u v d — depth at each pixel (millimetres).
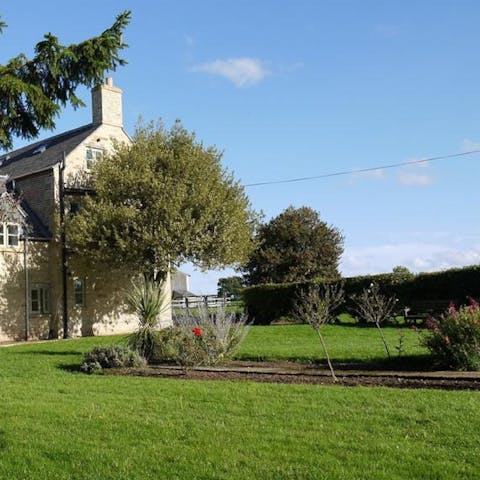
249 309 30172
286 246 54812
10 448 6758
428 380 10516
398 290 26219
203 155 28688
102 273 31172
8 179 31562
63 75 13266
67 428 7516
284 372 12289
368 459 5902
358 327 24922
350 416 7578
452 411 7566
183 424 7504
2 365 14977
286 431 7004
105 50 13086
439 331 12219
